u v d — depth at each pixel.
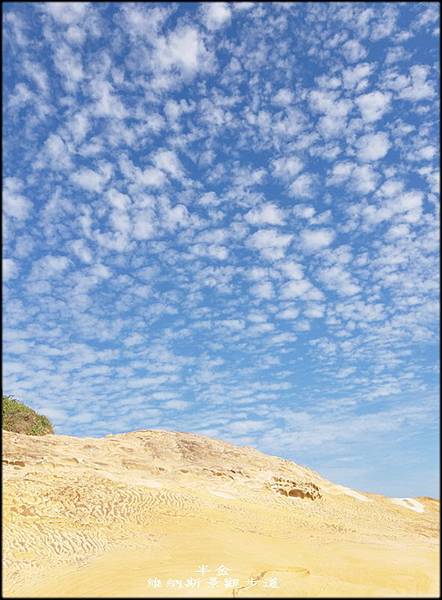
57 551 15.37
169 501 19.88
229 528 17.95
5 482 18.98
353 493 30.33
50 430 30.03
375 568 14.16
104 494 19.66
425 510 30.03
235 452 29.41
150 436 29.22
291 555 15.40
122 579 12.71
